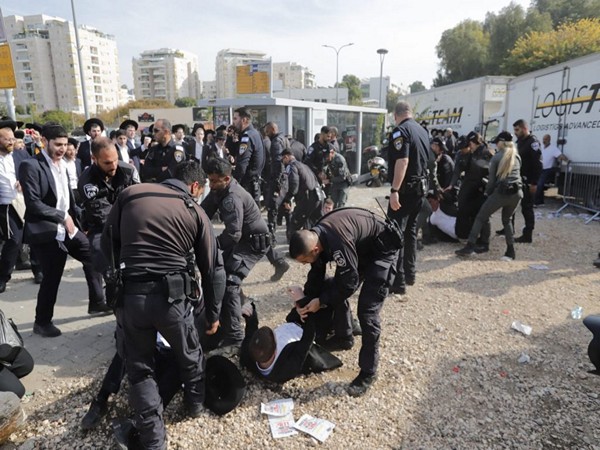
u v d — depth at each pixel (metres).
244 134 6.48
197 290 2.52
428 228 6.62
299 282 5.10
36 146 7.14
